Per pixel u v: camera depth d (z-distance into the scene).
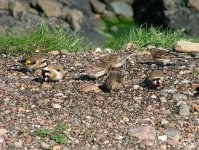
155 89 15.04
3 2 27.28
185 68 16.55
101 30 31.20
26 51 18.33
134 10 33.06
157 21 31.34
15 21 26.92
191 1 30.20
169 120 13.55
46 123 13.24
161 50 16.83
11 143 12.45
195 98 14.59
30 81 15.57
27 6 27.84
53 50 18.66
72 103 14.22
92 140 12.68
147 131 12.92
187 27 29.86
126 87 15.20
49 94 14.69
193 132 13.12
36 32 19.12
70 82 15.53
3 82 15.45
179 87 15.23
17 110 13.78
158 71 15.30
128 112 13.86
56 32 19.83
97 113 13.76
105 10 32.91
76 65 17.16
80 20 29.11
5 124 13.13
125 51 18.77
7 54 18.02
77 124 13.23
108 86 14.85
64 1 29.16
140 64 17.00
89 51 19.05
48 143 12.52
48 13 28.25
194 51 18.20
